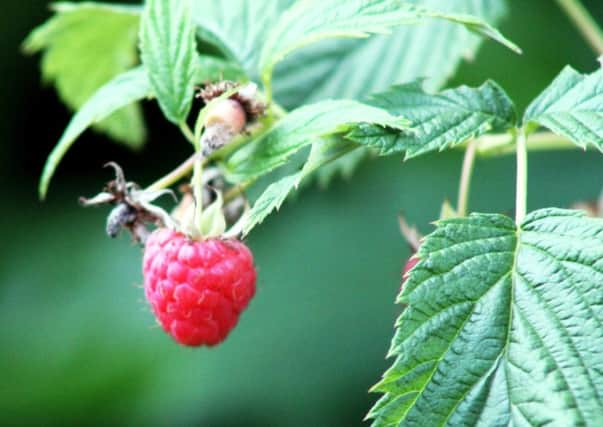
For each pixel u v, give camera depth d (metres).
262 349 0.58
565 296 0.37
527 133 0.39
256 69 0.44
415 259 0.41
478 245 0.38
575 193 0.58
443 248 0.37
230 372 0.58
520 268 0.37
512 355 0.37
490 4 0.48
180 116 0.40
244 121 0.40
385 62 0.49
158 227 0.41
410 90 0.40
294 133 0.39
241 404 0.58
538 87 0.57
